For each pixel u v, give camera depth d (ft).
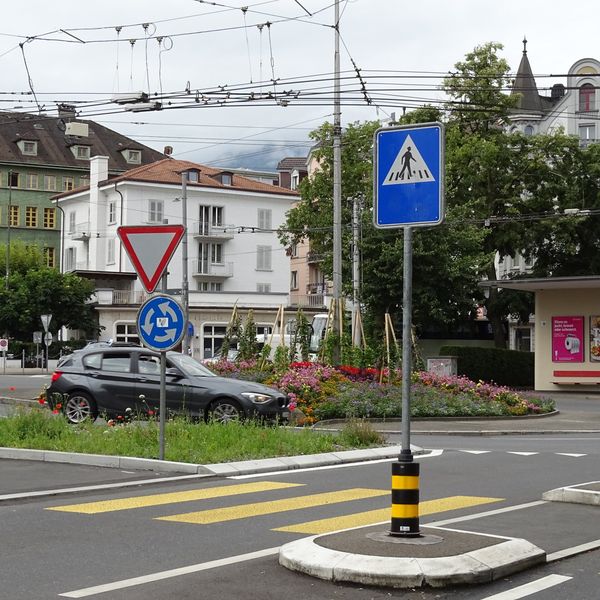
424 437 79.97
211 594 24.38
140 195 268.41
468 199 184.85
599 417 104.68
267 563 28.07
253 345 111.04
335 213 113.50
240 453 54.80
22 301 237.45
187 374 73.77
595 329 149.38
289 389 90.63
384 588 25.14
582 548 30.86
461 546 27.66
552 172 186.91
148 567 27.43
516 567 27.27
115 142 371.97
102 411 74.08
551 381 152.46
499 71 183.21
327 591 24.84
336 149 114.42
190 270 273.95
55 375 75.97
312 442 59.62
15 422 58.29
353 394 92.89
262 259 285.43
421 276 160.25
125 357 75.41
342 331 108.17
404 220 28.17
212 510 37.76
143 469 49.85
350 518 36.04
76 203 289.33
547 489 45.44
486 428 87.40
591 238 192.95
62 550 29.73
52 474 47.50
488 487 46.11
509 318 227.20
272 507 38.68
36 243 346.95
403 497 28.91
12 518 35.45
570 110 270.87
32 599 23.59
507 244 189.67
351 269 162.71
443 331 197.47
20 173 350.02
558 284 145.38
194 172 276.00
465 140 184.65
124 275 257.34
